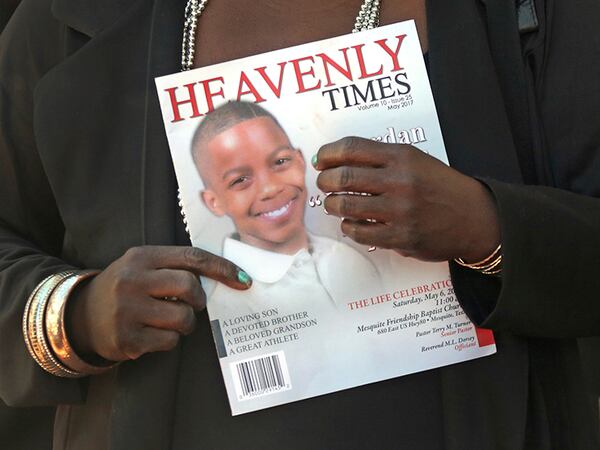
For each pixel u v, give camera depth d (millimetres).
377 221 526
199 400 582
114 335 546
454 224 527
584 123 565
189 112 576
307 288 567
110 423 588
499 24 583
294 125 570
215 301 568
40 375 587
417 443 567
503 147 571
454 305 569
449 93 576
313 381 565
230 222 571
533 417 576
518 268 535
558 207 544
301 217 569
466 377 569
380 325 567
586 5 571
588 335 566
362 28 586
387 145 525
